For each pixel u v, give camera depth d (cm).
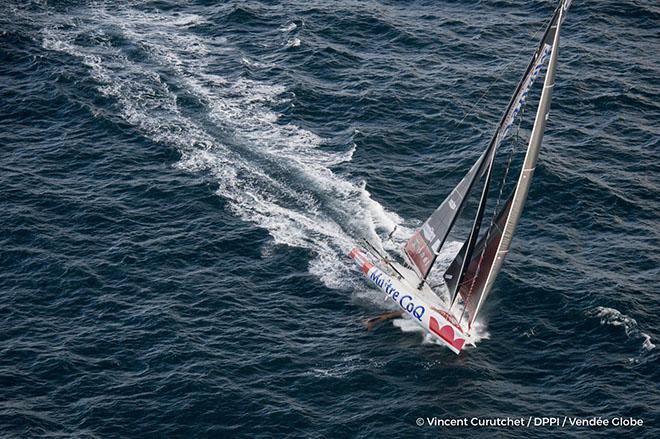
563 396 18300
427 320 19588
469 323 19525
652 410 17875
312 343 19538
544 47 17912
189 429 17500
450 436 17400
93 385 18375
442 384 18500
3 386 18250
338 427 17575
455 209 19588
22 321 19862
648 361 18962
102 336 19500
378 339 19612
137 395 18162
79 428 17450
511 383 18588
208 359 18988
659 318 19988
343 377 18638
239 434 17412
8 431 17300
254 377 18625
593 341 19525
